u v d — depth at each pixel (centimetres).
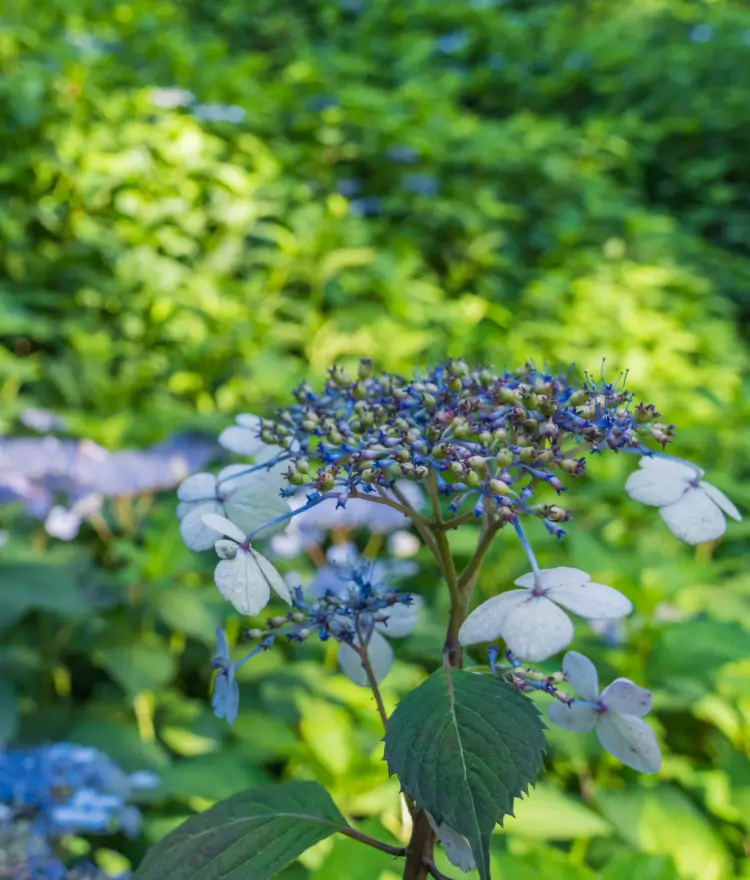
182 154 509
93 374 404
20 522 337
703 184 776
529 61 874
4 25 583
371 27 878
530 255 620
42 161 479
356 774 214
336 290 492
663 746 256
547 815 211
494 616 83
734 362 511
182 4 860
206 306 448
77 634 288
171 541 291
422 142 604
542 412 93
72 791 199
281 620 103
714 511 96
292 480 96
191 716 282
